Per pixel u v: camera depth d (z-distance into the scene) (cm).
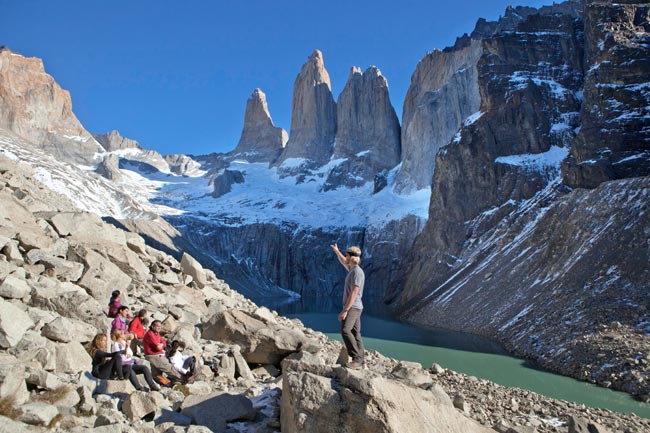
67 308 1229
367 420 771
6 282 1166
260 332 1442
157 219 12262
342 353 1075
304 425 793
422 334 4847
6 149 11950
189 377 1166
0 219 1560
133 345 1268
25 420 767
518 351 3772
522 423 1262
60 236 1836
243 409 932
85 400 869
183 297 1927
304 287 13038
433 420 827
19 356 922
